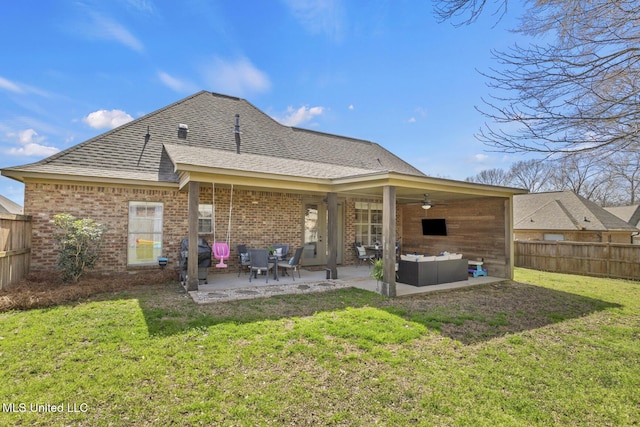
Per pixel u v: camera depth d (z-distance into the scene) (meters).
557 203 20.48
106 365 3.84
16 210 19.75
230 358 4.10
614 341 5.00
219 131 12.31
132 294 7.48
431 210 13.09
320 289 8.07
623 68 4.29
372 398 3.30
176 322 5.37
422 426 2.88
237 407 3.11
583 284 9.88
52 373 3.64
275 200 11.34
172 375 3.66
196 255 7.63
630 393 3.48
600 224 18.45
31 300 6.14
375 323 5.54
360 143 17.22
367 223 13.71
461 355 4.36
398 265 9.39
